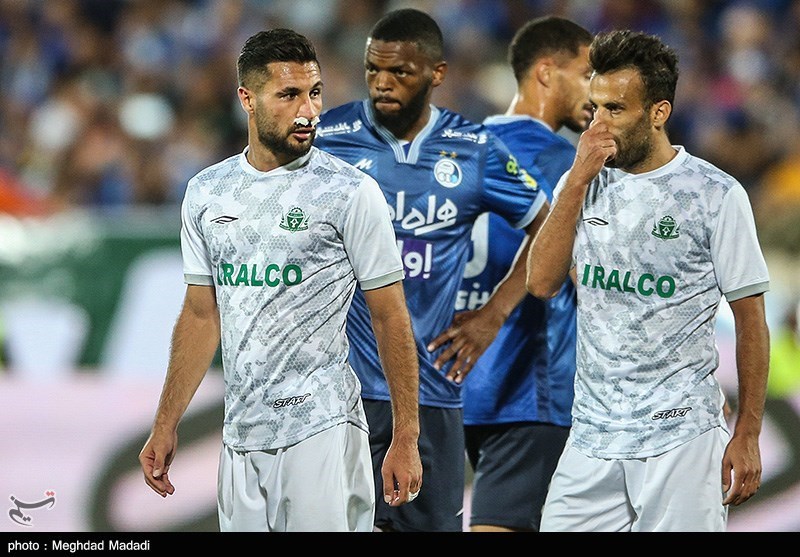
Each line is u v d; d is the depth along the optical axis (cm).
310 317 1455
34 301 2534
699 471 1484
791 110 4088
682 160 1510
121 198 3859
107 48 4369
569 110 1964
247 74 1452
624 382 1501
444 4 4328
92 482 2436
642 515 1498
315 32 4341
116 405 2483
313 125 1450
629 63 1487
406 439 1483
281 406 1453
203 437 2400
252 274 1455
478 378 1909
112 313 2536
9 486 2423
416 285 1753
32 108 4238
